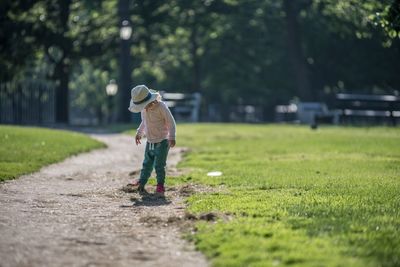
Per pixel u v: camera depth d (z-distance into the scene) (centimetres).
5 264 700
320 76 6084
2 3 4141
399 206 998
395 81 5859
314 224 852
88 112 9081
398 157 1847
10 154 1800
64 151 1991
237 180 1358
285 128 3441
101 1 4875
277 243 748
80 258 735
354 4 2655
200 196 1141
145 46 5181
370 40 5444
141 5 4681
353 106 4547
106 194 1217
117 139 2714
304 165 1642
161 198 1173
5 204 1070
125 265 708
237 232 813
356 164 1647
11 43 4244
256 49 6034
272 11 5631
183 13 5084
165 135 1242
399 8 1577
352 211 950
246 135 2891
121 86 4525
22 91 4156
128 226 912
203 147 2358
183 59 6481
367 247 733
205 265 707
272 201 1046
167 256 746
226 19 5556
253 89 6431
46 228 890
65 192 1239
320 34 5556
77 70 7581
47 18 4419
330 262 666
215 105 6284
